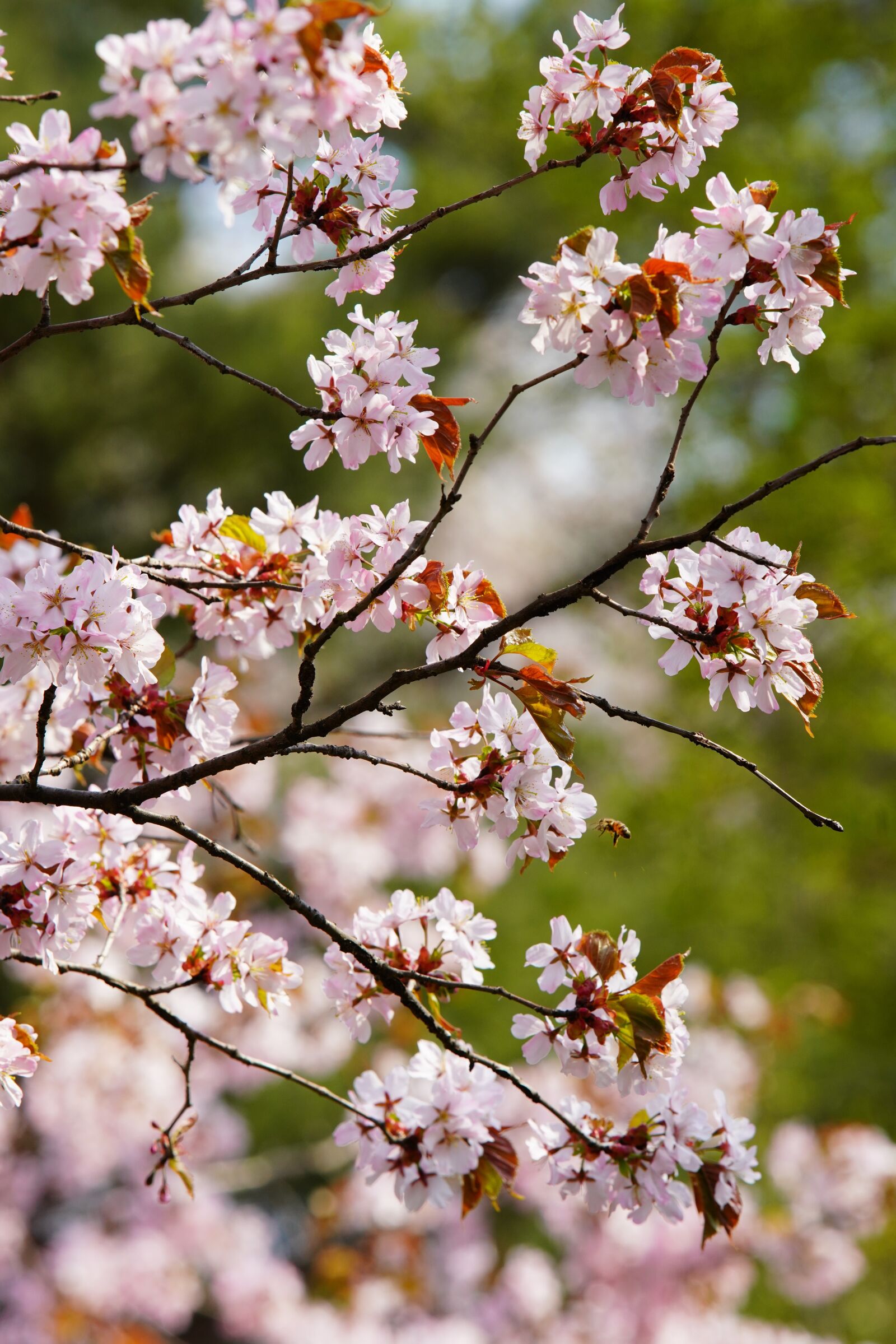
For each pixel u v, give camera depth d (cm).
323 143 198
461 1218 204
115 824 228
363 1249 650
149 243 749
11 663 180
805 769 876
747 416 892
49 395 735
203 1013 529
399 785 596
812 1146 625
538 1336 640
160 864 238
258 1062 209
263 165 175
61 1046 509
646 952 909
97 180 151
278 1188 794
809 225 175
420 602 208
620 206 204
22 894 196
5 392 726
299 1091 797
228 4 139
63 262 155
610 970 196
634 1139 200
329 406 206
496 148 1019
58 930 199
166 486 801
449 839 600
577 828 198
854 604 828
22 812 495
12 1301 616
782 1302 749
